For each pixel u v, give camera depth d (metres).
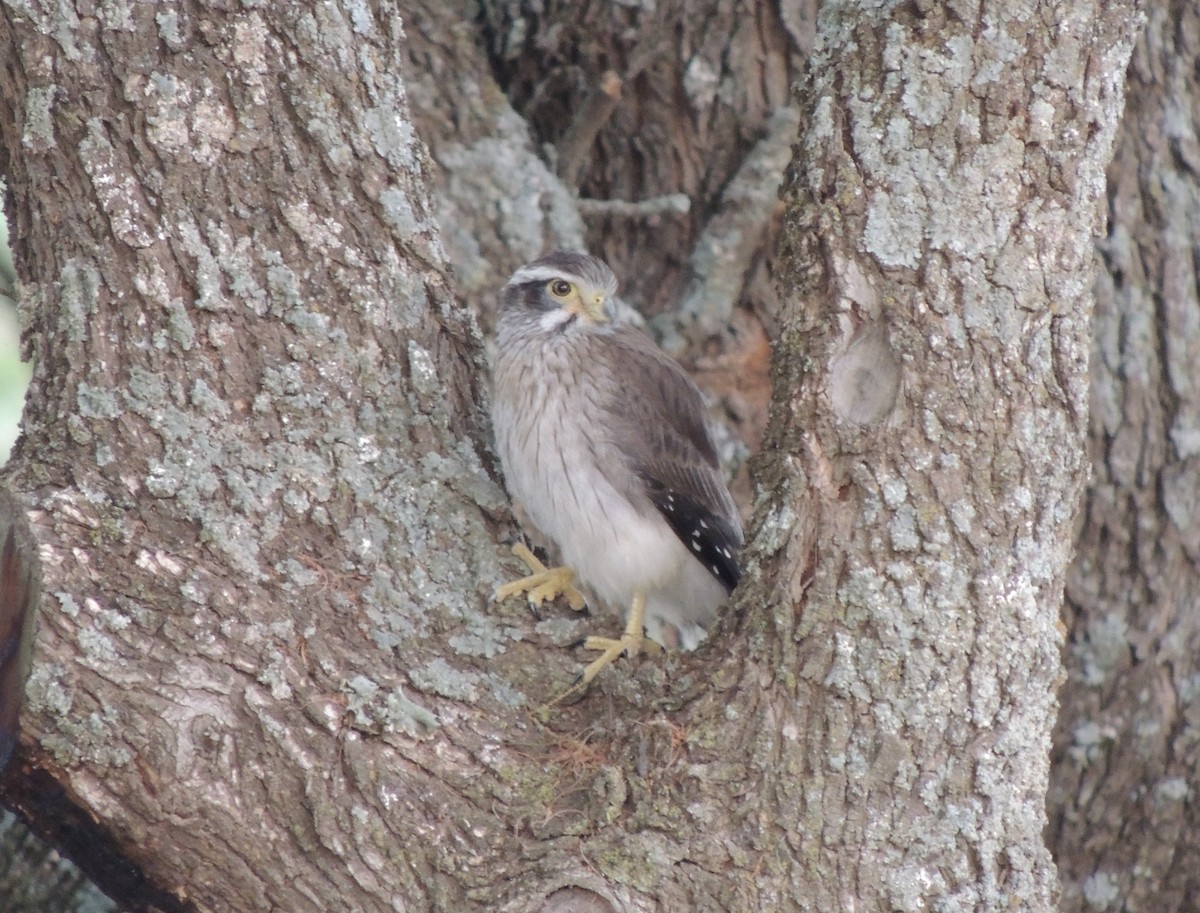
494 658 7.28
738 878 6.67
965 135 6.84
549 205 11.45
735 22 11.83
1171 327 10.68
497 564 7.57
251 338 7.37
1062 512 6.96
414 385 7.75
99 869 6.75
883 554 6.75
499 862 6.79
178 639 6.70
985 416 6.78
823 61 7.17
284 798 6.68
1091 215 6.98
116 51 7.33
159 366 7.20
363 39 7.90
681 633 10.45
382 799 6.78
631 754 6.93
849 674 6.73
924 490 6.76
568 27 11.87
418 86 11.51
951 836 6.73
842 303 6.85
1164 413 10.63
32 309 7.44
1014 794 6.84
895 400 6.81
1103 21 6.96
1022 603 6.84
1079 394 6.97
